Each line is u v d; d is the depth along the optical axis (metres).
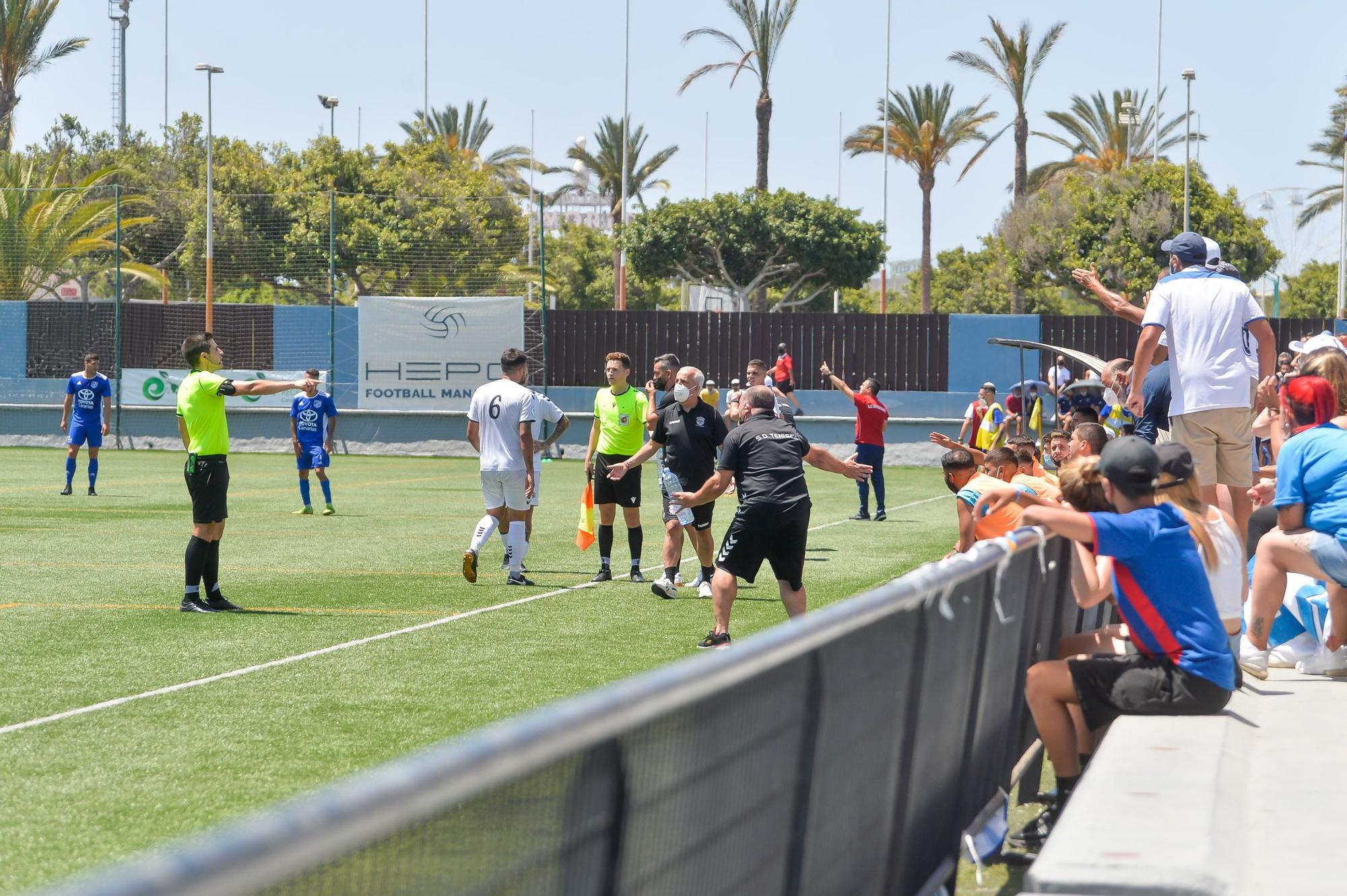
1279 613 11.14
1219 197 81.62
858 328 57.53
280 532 28.05
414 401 58.28
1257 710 8.88
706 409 19.11
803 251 86.94
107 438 58.41
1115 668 8.41
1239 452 12.19
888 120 88.19
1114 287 82.38
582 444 58.44
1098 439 14.61
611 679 13.28
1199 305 12.12
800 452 15.21
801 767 4.83
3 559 22.67
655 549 25.91
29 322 58.91
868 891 5.91
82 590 19.20
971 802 7.83
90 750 10.36
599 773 3.33
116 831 8.41
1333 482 10.17
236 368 59.03
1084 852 5.36
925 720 6.48
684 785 3.83
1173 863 5.20
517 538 20.47
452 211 65.56
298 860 2.22
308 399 31.64
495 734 2.81
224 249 67.44
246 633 15.83
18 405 58.44
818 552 25.30
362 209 65.56
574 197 132.38
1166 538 8.30
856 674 5.29
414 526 29.34
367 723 11.34
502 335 57.88
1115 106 100.94
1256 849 5.78
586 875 3.35
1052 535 9.35
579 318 58.50
